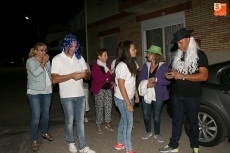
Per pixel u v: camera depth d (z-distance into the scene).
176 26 10.13
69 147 4.62
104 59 5.54
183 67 3.97
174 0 9.62
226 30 8.27
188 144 4.92
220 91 4.46
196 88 4.03
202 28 9.02
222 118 4.45
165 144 5.00
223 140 4.64
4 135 6.00
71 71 4.33
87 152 4.51
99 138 5.48
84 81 6.42
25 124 6.94
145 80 4.91
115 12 13.73
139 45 12.09
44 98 4.91
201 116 4.76
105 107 5.86
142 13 11.74
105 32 14.78
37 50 4.59
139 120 6.80
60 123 6.89
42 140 5.48
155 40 11.27
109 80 5.66
